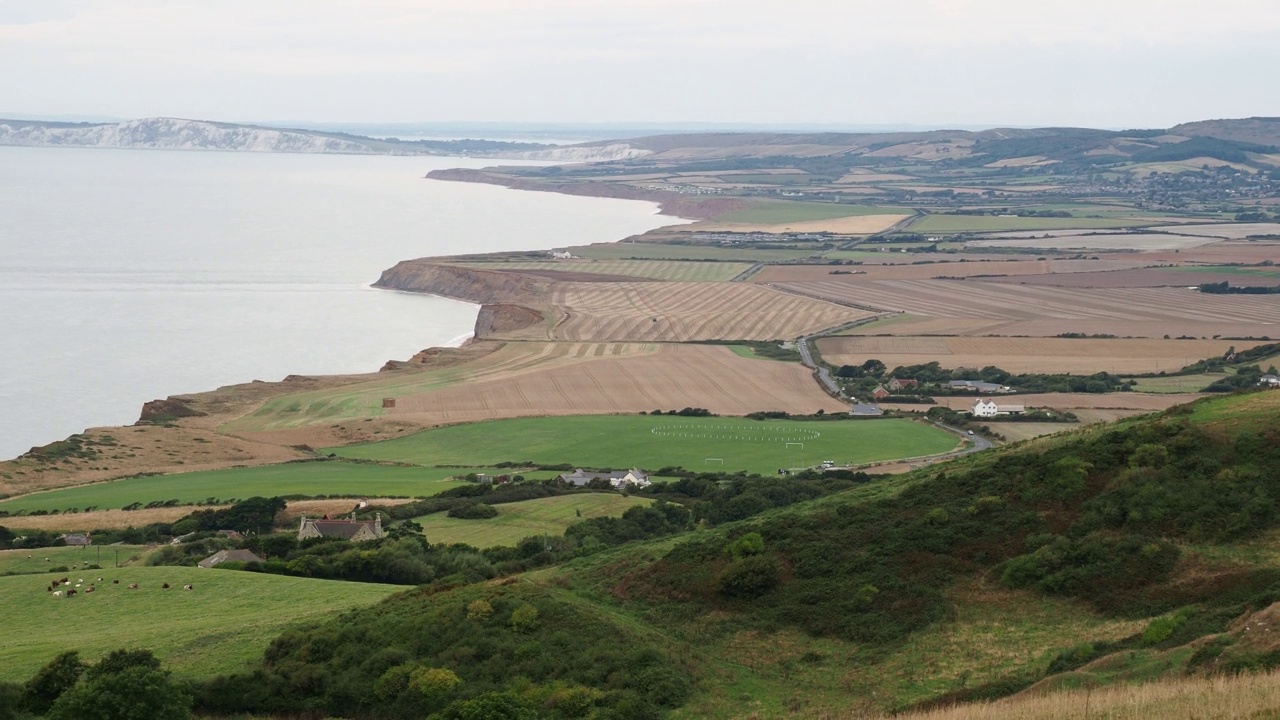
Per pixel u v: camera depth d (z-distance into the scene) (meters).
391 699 53.72
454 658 55.75
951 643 55.09
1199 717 40.22
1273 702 40.41
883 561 62.47
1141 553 58.59
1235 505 60.97
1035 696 45.94
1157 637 51.47
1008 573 59.72
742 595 62.00
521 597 61.09
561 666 54.44
